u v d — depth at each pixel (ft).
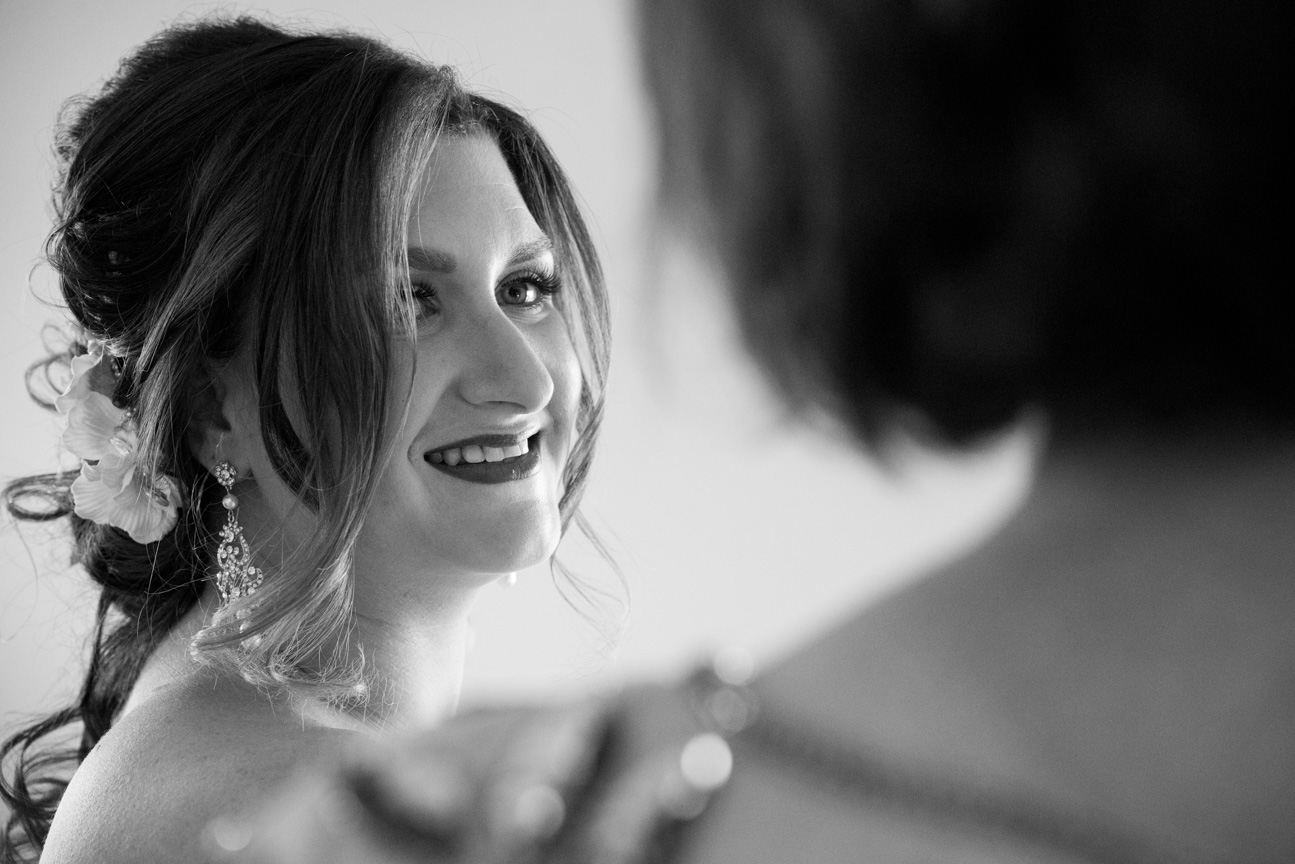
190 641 5.46
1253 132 1.14
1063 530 1.34
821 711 1.39
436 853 1.46
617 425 9.61
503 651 10.69
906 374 1.26
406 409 5.07
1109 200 1.18
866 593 1.49
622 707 1.46
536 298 5.80
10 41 12.90
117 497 5.43
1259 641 1.27
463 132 5.57
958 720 1.35
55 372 6.93
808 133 1.25
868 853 1.32
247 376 5.17
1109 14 1.16
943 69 1.21
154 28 12.54
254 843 1.64
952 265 1.24
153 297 5.37
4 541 10.44
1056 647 1.33
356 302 4.98
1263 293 1.16
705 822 1.37
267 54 5.47
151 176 5.40
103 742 4.90
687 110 1.31
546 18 10.84
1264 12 1.13
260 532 5.34
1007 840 1.29
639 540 9.86
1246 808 1.27
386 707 5.12
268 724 4.59
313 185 5.06
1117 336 1.22
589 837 1.40
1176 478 1.28
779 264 1.28
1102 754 1.30
